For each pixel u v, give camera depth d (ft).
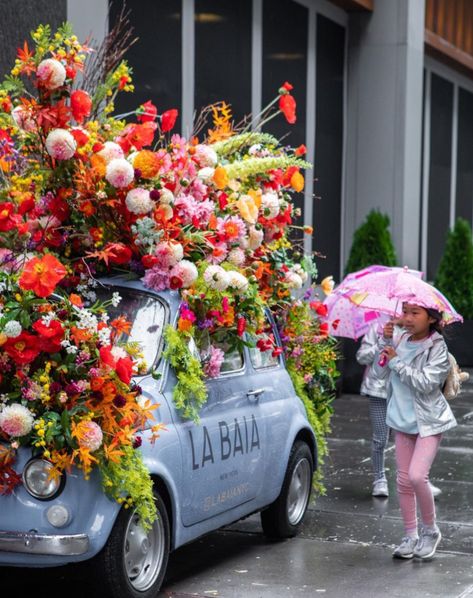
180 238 28.07
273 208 30.94
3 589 27.55
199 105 62.49
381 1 79.92
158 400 26.05
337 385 66.74
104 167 26.96
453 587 27.94
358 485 41.24
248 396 30.25
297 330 34.12
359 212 81.41
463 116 106.63
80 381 23.71
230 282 27.96
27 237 26.84
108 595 24.49
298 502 33.81
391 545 32.37
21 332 23.75
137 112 29.86
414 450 30.83
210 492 27.84
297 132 74.23
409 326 30.68
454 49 96.53
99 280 28.02
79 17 47.52
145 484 24.27
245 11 67.15
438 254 100.78
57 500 23.59
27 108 27.53
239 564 30.01
